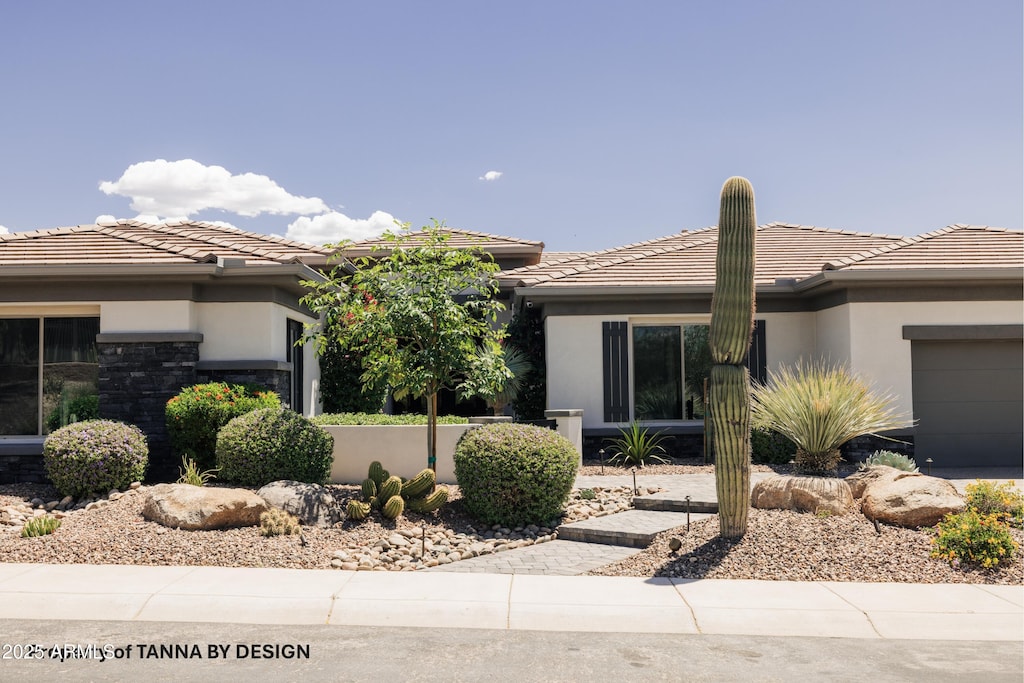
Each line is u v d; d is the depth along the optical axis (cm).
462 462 1155
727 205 957
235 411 1302
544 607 752
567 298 1712
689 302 1720
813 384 1205
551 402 1708
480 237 2223
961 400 1617
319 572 881
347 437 1371
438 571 920
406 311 1135
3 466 1378
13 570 872
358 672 591
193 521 1005
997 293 1595
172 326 1433
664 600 777
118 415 1412
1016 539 934
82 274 1384
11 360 1459
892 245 1708
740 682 574
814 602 771
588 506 1220
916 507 977
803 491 1041
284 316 1570
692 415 1736
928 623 719
